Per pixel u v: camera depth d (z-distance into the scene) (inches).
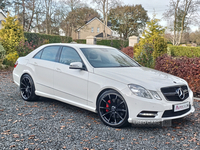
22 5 1469.0
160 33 517.7
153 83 142.9
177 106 142.6
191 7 1352.1
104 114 153.2
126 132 141.9
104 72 156.4
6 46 495.5
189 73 239.8
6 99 216.5
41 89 200.7
